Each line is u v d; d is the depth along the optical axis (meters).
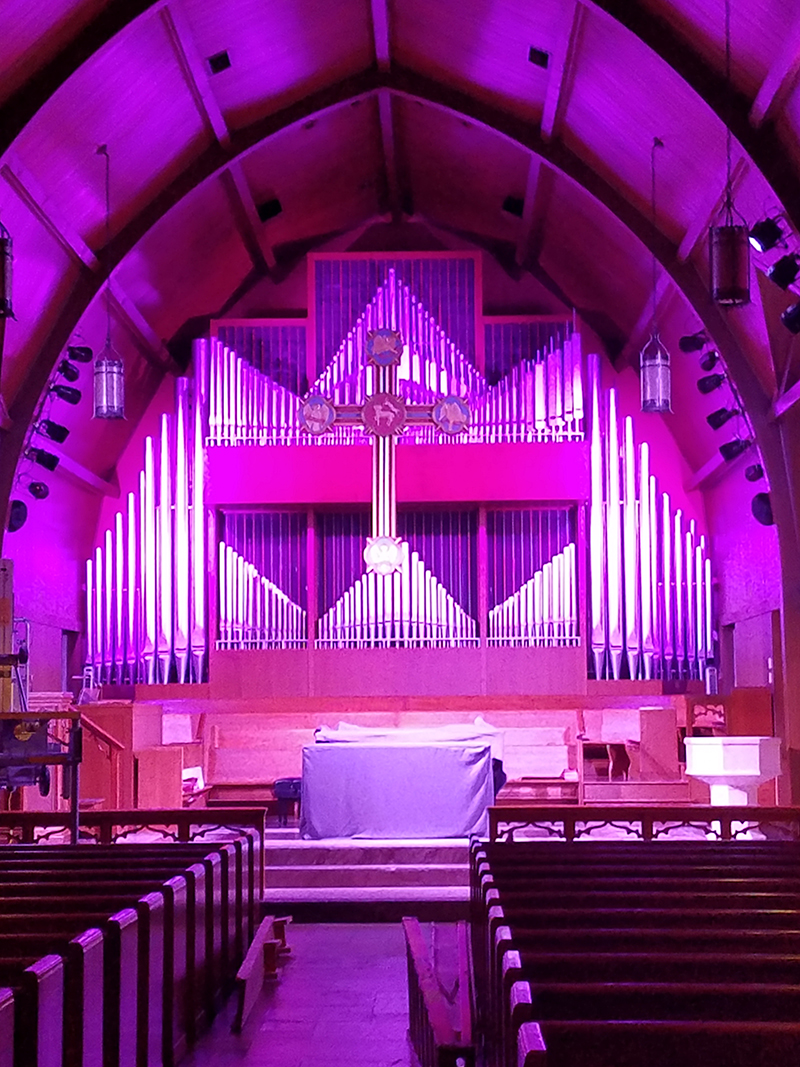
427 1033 6.19
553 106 13.00
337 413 14.16
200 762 15.52
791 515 13.63
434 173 16.61
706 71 10.88
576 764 15.37
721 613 16.80
